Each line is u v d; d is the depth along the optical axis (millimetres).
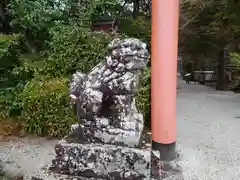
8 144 3902
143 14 7242
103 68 1839
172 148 3178
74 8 5691
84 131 1878
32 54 5223
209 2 7070
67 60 4672
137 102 3896
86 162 1771
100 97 1807
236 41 9070
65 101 4039
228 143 4102
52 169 1850
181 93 9445
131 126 1822
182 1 6832
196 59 12312
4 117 4586
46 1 5566
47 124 4098
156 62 3070
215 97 8508
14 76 4898
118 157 1734
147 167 1714
